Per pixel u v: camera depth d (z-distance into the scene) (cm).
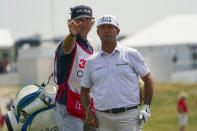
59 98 2020
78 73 1988
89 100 1888
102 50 1778
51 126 2091
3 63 17012
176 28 14800
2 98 11494
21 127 2122
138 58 1766
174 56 14275
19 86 14050
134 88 1766
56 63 2008
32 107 2098
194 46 14475
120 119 1755
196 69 14688
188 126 8381
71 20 1845
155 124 8038
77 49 1962
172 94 11281
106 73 1758
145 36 14425
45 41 13862
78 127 2031
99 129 1833
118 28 1780
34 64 13712
